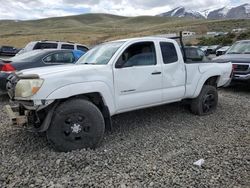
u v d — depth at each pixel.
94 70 5.43
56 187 4.04
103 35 135.50
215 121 7.12
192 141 5.77
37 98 4.92
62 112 5.06
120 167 4.63
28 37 121.00
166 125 6.76
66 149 5.14
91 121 5.25
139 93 6.04
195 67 7.13
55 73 5.12
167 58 6.55
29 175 4.37
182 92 6.87
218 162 4.78
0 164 4.72
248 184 4.11
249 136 6.07
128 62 5.90
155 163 4.77
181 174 4.39
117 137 5.99
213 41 57.91
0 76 8.86
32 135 6.04
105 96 5.50
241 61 10.58
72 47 15.90
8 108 5.74
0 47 38.34
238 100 9.62
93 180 4.21
